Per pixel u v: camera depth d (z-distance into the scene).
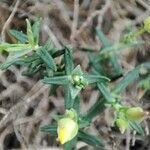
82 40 0.26
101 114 0.25
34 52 0.19
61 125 0.16
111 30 0.27
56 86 0.21
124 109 0.18
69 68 0.19
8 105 0.24
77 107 0.19
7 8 0.25
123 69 0.26
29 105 0.24
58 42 0.26
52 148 0.24
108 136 0.25
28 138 0.24
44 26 0.25
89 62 0.25
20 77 0.24
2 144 0.24
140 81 0.25
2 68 0.18
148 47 0.27
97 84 0.19
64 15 0.26
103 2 0.27
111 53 0.24
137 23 0.27
